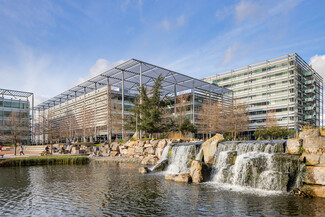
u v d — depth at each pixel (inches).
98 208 474.6
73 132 2679.6
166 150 1141.1
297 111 2908.5
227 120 2212.1
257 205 476.1
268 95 3203.7
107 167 1121.4
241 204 484.7
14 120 2632.9
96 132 2417.6
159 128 1608.0
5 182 760.3
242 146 799.7
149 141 1368.1
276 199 516.7
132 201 519.2
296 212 430.6
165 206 480.4
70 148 1908.2
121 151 1515.7
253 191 597.3
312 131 607.8
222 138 902.4
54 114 3235.7
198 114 2438.5
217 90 2903.5
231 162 747.4
